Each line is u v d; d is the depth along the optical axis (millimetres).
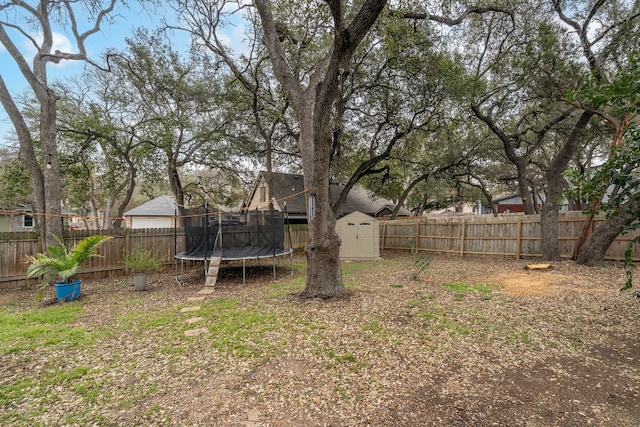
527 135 13844
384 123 12008
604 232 8000
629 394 2656
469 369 3121
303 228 14727
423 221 13508
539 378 2939
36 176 7977
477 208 31875
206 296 6523
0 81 7512
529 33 8508
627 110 2795
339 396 2715
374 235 12023
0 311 5625
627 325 4078
